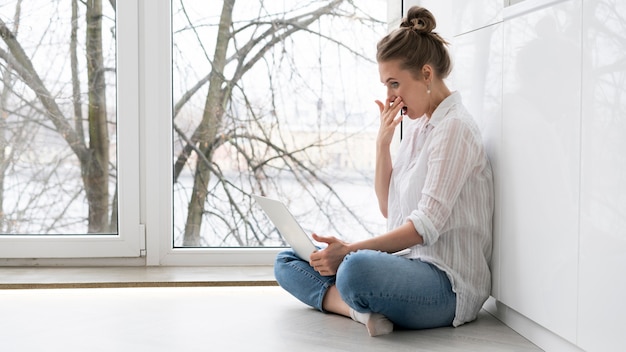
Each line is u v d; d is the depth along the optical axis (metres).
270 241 3.08
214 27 3.01
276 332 2.03
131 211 2.88
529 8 1.89
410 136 2.21
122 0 2.83
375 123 3.11
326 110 3.09
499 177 2.09
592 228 1.61
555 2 1.76
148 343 1.92
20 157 2.90
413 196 2.11
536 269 1.87
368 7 3.09
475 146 2.06
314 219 3.11
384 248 2.01
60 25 2.89
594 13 1.59
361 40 3.09
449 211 2.01
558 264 1.76
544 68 1.82
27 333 2.02
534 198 1.88
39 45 2.89
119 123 2.86
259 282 2.62
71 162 2.92
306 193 3.10
